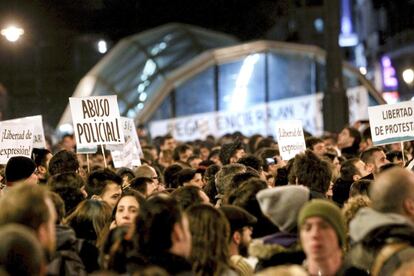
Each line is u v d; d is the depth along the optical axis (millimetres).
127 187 17500
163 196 10320
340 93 40281
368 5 97000
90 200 14320
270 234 12547
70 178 15625
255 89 52562
